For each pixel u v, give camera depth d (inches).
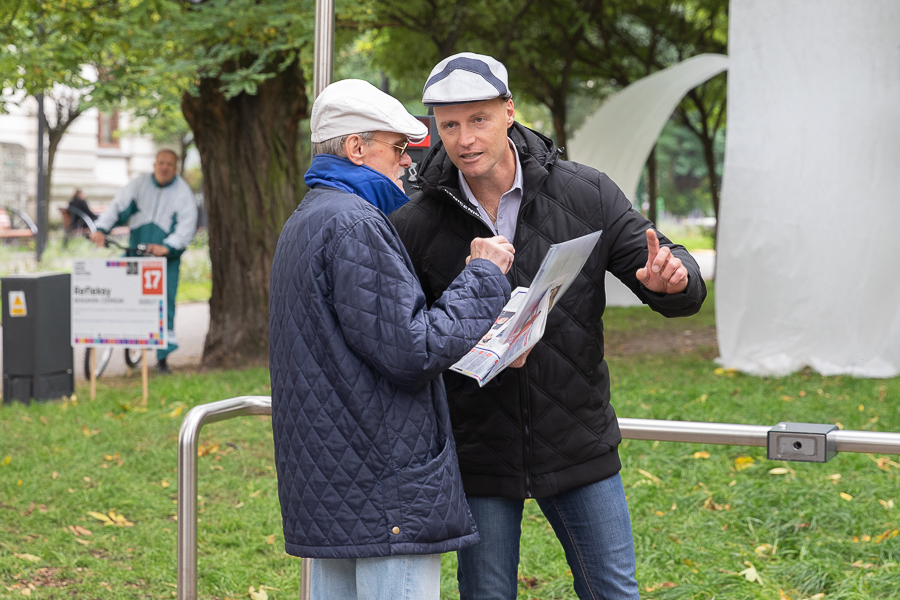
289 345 83.0
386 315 79.1
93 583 161.6
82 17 323.6
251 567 172.7
